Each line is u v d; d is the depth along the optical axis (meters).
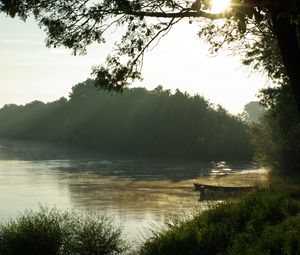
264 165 64.38
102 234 20.22
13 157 107.88
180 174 74.38
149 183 62.00
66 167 84.50
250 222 13.84
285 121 34.84
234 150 115.69
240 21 6.10
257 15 6.08
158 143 126.56
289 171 55.44
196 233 13.22
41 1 8.91
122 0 8.57
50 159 103.56
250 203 16.11
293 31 7.38
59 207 43.56
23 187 58.28
